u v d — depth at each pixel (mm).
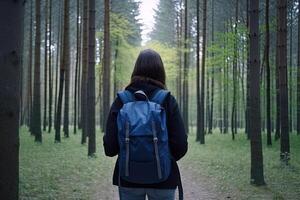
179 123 2914
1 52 2799
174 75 37594
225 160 15711
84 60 25547
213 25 35281
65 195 8438
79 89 36656
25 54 42656
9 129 2818
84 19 23594
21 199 7598
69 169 12047
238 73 28828
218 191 9734
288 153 13633
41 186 9023
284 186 10070
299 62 28828
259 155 10195
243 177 11500
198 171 13117
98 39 35188
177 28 38656
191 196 9250
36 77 20656
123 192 2912
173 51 36875
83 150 18109
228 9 32375
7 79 2809
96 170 12430
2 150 2795
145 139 2744
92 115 16062
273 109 31406
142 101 2877
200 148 21734
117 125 2852
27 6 34625
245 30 23766
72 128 38844
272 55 28453
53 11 36281
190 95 58156
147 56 3057
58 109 21219
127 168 2773
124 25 32062
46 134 27781
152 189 2844
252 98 10062
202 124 24828
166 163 2775
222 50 25578
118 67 35938
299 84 27953
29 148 17422
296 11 30516
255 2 9820
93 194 8961
